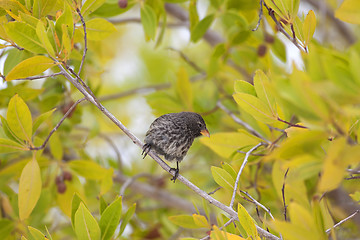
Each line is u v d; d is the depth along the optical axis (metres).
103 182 10.22
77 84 7.42
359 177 7.13
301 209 5.36
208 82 13.57
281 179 8.69
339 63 4.72
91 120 13.00
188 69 16.08
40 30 6.82
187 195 14.71
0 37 7.68
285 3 6.95
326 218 7.00
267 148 8.38
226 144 8.41
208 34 15.14
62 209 10.88
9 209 10.86
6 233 10.15
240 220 6.82
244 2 11.34
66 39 6.96
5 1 7.66
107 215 7.55
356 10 4.62
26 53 9.12
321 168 4.83
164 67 17.50
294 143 4.63
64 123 12.16
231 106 13.48
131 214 8.26
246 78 13.15
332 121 4.37
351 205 8.97
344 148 4.27
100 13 10.50
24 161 10.12
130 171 15.09
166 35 17.70
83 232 7.24
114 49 17.50
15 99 7.33
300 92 4.17
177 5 14.56
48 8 7.93
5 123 7.73
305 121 4.66
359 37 14.28
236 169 9.16
